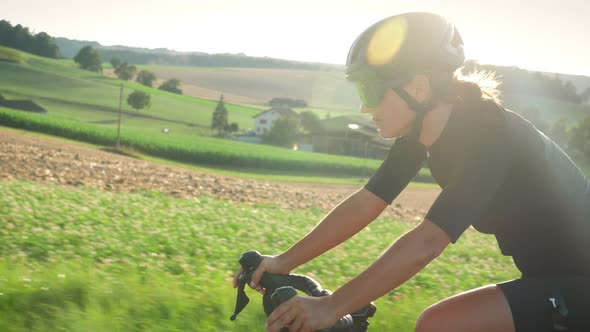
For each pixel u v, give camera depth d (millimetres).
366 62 2172
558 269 2312
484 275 9523
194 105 189625
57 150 55562
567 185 2338
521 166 2234
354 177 83062
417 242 2043
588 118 137500
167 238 10523
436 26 2174
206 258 9352
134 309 4777
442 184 2389
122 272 6840
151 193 23328
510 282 2213
